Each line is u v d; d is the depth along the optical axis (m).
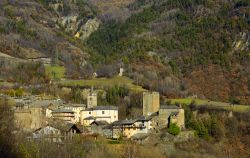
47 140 156.12
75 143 157.25
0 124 133.75
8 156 125.94
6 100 189.75
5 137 129.12
